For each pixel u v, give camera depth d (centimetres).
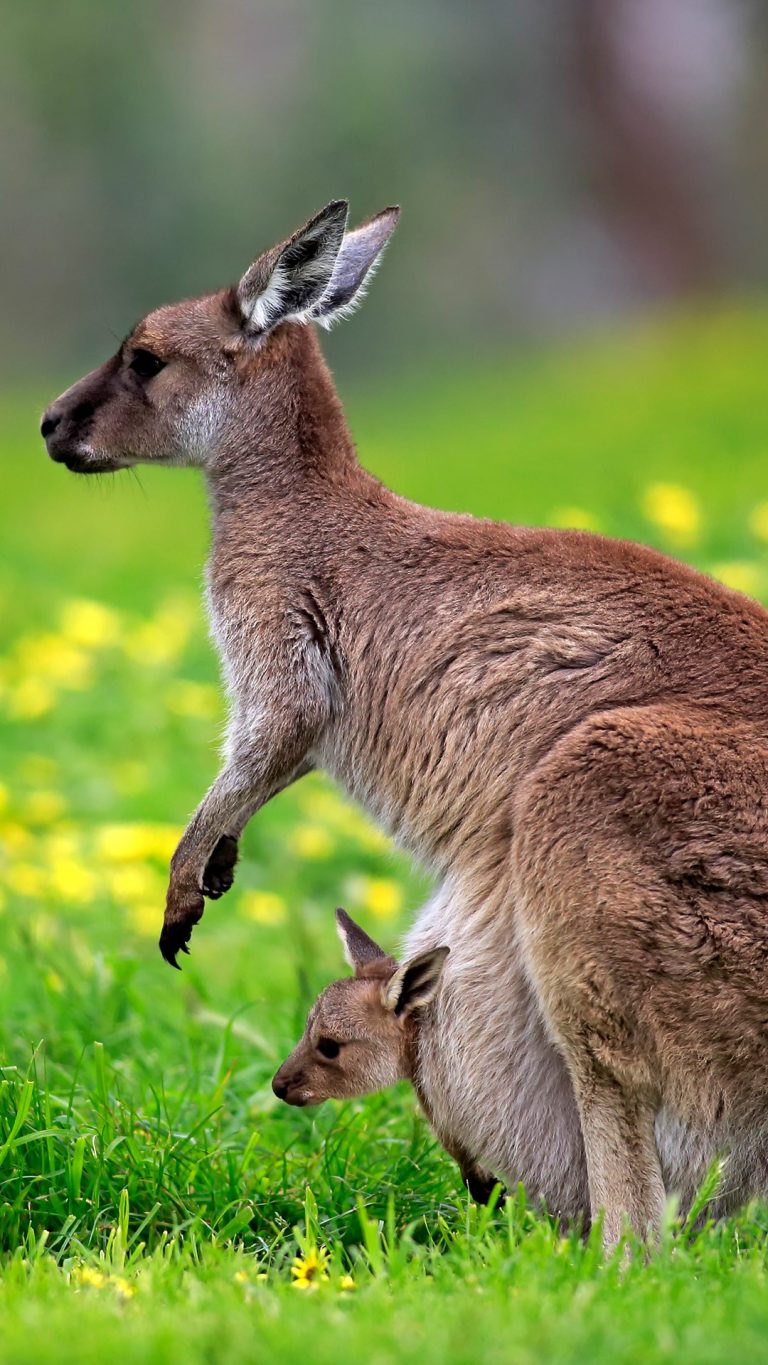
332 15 6919
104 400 1107
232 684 1032
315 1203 893
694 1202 833
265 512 1044
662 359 5031
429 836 973
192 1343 636
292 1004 1219
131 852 1573
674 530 2062
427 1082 949
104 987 1194
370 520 1023
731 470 3072
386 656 985
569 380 5078
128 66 6775
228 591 1038
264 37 7238
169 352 1087
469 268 6875
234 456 1071
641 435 3806
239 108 7038
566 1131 909
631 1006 844
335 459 1057
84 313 6788
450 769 956
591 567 962
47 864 1627
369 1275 767
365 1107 1032
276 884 1636
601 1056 852
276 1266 811
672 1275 737
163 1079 1056
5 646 2388
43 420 1133
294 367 1080
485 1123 924
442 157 6812
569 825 859
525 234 6938
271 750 1007
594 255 6950
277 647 1010
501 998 915
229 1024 1059
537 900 864
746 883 838
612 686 917
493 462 3756
